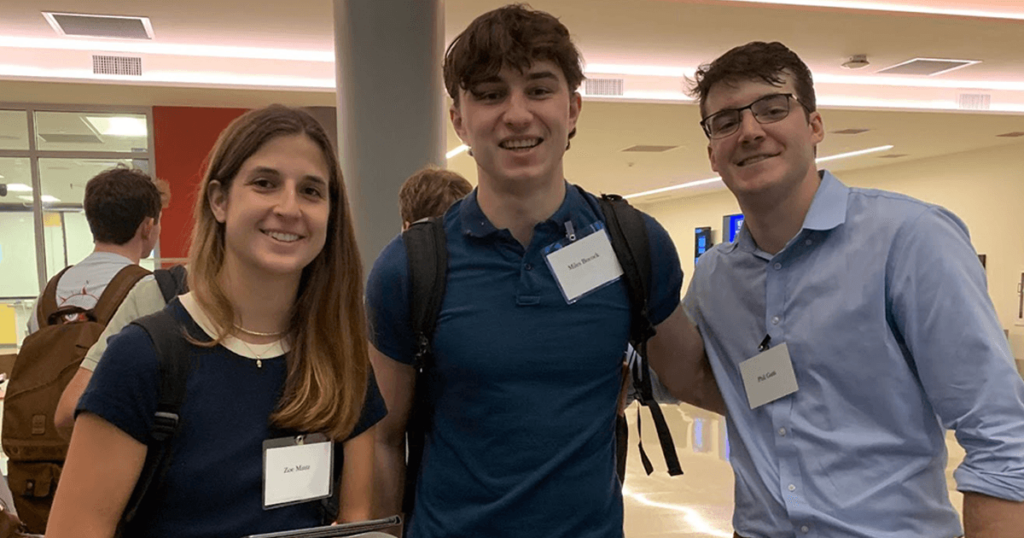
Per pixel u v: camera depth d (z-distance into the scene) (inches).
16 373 71.4
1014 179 392.5
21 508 70.8
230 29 230.8
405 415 57.4
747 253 63.2
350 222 49.3
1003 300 398.9
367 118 140.6
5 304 174.9
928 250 53.6
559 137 50.8
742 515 63.4
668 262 56.2
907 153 430.3
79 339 71.2
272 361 45.4
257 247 43.2
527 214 52.2
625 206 56.5
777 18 219.9
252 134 43.7
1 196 292.2
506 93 49.9
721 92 59.7
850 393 57.1
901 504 55.3
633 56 264.7
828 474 57.1
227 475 42.1
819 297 58.2
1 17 216.5
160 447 40.7
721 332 64.6
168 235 290.8
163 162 290.7
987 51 259.0
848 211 58.6
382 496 57.7
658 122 322.7
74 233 301.4
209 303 43.5
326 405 45.6
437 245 53.3
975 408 49.6
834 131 358.0
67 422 61.2
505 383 50.8
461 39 50.7
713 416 240.8
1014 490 46.8
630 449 207.0
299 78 266.8
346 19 141.3
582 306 52.3
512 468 50.8
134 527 41.0
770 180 57.9
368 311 54.1
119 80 252.2
